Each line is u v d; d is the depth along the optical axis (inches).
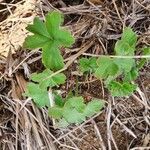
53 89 11.0
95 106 10.3
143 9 11.1
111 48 11.1
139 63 10.3
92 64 10.4
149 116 10.9
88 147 11.1
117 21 11.1
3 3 11.8
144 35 10.9
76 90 10.9
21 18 11.6
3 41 11.6
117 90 10.2
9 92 11.3
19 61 11.3
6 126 11.4
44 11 11.5
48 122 11.1
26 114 11.1
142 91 10.8
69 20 11.5
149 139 10.9
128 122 11.0
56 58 9.4
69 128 11.0
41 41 9.4
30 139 11.0
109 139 10.9
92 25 11.2
